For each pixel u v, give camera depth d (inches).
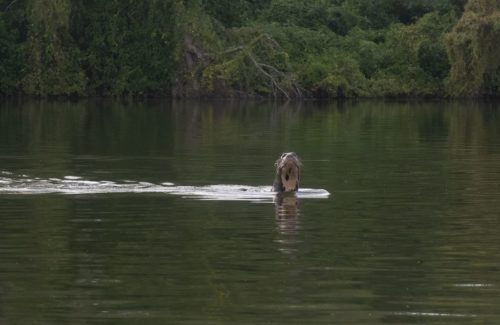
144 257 983.6
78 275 906.7
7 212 1255.5
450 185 1572.3
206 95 4557.1
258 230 1137.4
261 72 4527.6
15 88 4544.8
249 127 2930.6
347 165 1881.2
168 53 4515.3
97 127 2854.3
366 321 764.0
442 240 1083.9
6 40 4503.0
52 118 3230.8
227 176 1699.1
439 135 2672.2
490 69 4677.7
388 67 5078.7
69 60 4498.0
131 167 1830.7
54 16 4320.9
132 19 4554.6
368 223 1193.4
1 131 2657.5
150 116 3408.0
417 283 880.9
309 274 914.1
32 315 777.6
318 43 5078.7
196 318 770.2
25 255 992.2
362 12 5693.9
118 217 1223.5
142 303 811.4
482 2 4648.1
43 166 1830.7
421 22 5147.6
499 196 1441.9
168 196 1414.9
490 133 2746.1
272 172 1763.0
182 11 4490.7
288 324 755.4
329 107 4148.6
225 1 4953.3
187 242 1061.8
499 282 887.1
